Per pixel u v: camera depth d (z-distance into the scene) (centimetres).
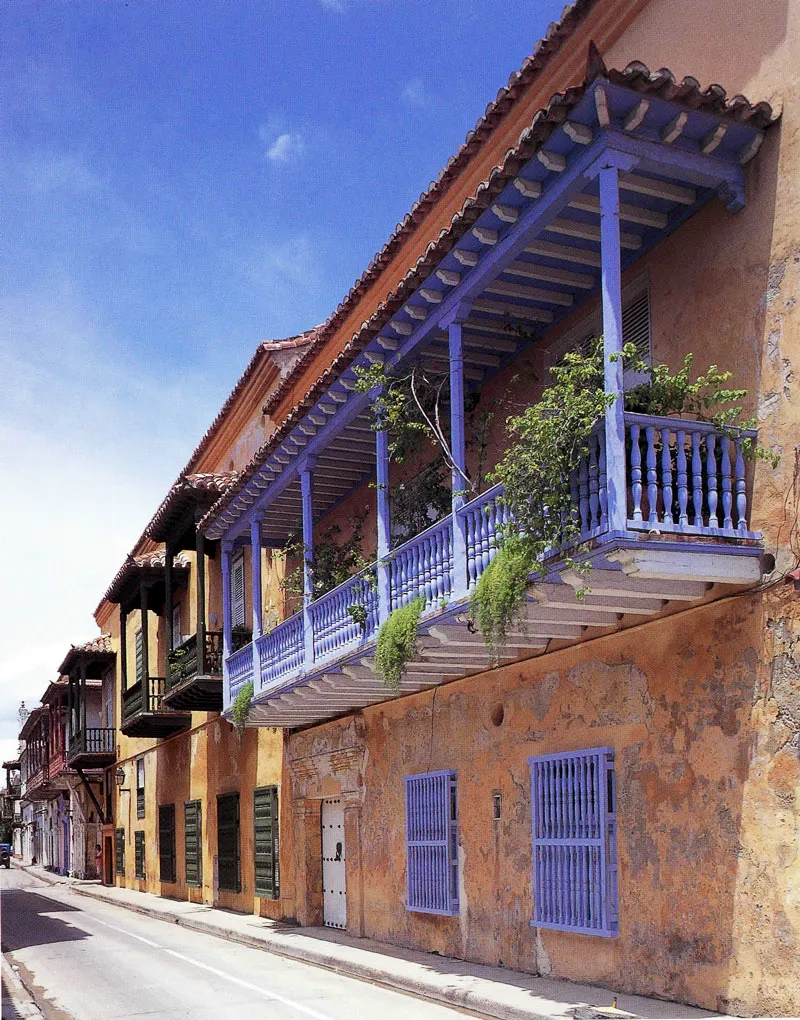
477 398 1297
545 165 875
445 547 1072
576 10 1005
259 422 2252
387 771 1481
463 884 1255
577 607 929
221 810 2253
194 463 2723
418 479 1282
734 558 832
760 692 827
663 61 1036
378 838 1502
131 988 1257
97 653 3503
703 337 934
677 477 839
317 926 1755
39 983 1327
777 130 863
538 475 849
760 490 846
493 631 918
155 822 2877
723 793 853
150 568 2528
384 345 1182
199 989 1229
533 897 1101
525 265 1057
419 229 1505
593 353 952
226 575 1852
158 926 2056
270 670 1593
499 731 1195
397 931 1426
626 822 964
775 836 802
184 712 2505
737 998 820
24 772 6088
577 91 808
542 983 1034
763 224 873
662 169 870
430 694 1366
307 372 1953
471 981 1083
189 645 2089
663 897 909
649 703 948
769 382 854
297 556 1684
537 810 1095
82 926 2084
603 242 838
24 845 7662
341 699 1494
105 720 3681
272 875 1920
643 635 961
